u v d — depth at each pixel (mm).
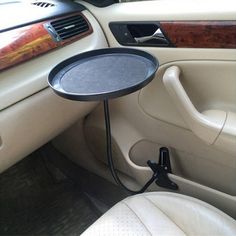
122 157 1215
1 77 842
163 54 1000
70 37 1009
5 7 1060
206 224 771
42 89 903
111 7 1091
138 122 1163
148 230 772
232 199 978
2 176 1578
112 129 1210
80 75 842
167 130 1094
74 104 1004
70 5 1084
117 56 927
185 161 1108
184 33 942
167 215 809
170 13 949
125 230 776
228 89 958
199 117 928
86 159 1424
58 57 962
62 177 1542
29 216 1395
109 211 835
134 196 876
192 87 1012
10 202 1464
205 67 954
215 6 901
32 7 1062
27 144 938
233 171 998
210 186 1088
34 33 930
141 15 999
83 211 1376
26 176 1572
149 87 1060
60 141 1468
